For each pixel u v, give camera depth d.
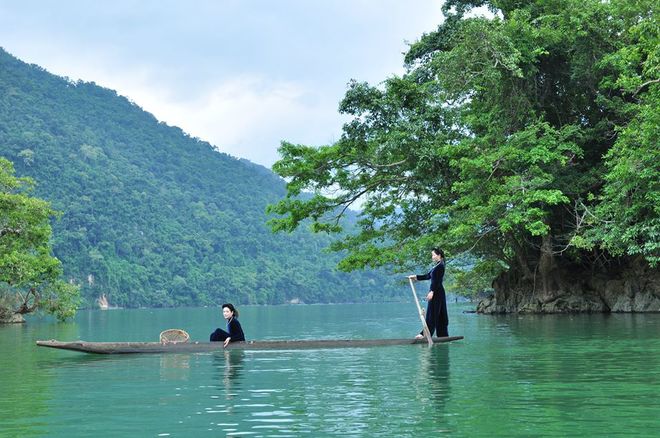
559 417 5.55
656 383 7.43
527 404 6.18
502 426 5.23
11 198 38.59
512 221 25.16
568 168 28.34
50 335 21.86
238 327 12.81
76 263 132.25
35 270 39.88
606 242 24.23
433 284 13.68
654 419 5.45
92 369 9.62
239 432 5.20
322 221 32.84
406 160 28.59
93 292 130.25
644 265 28.61
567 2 28.00
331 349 12.20
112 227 154.88
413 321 30.70
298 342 12.63
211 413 6.02
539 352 11.12
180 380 8.29
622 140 23.02
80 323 35.44
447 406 6.13
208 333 24.00
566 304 29.38
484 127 28.67
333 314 49.75
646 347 11.81
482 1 31.52
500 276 33.53
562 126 29.42
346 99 27.91
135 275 143.38
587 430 5.06
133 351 12.01
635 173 22.44
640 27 23.91
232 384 7.86
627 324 18.86
